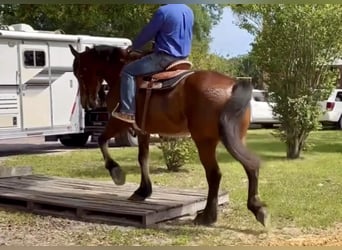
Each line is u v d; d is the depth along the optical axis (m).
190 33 6.57
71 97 14.67
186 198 7.16
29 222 6.64
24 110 13.48
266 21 12.93
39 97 13.87
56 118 14.33
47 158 13.18
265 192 8.47
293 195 8.27
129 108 6.46
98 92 7.36
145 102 6.34
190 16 6.56
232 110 5.70
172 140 10.66
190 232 6.12
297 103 12.70
